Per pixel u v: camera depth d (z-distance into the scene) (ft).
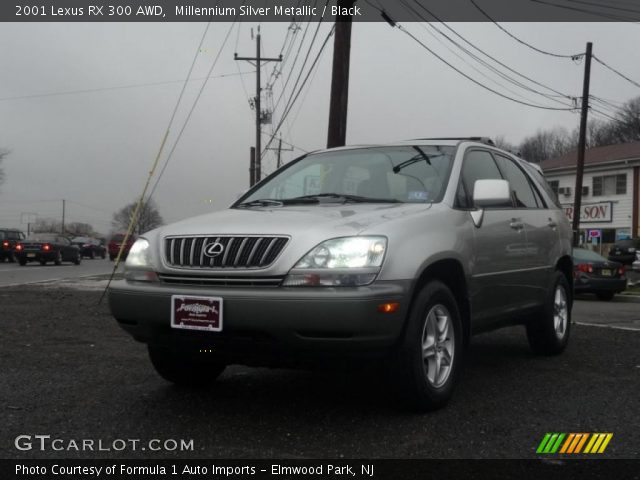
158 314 13.70
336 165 18.28
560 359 21.29
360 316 12.46
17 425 13.32
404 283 13.17
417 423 13.61
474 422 13.75
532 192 21.33
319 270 12.79
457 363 15.07
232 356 13.56
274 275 12.94
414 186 16.53
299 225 13.50
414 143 18.30
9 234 118.21
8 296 42.24
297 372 18.57
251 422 13.62
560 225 22.08
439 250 14.37
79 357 20.65
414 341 13.56
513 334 27.02
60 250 105.29
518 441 12.57
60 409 14.49
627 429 13.42
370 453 11.82
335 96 41.98
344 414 14.25
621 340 25.58
